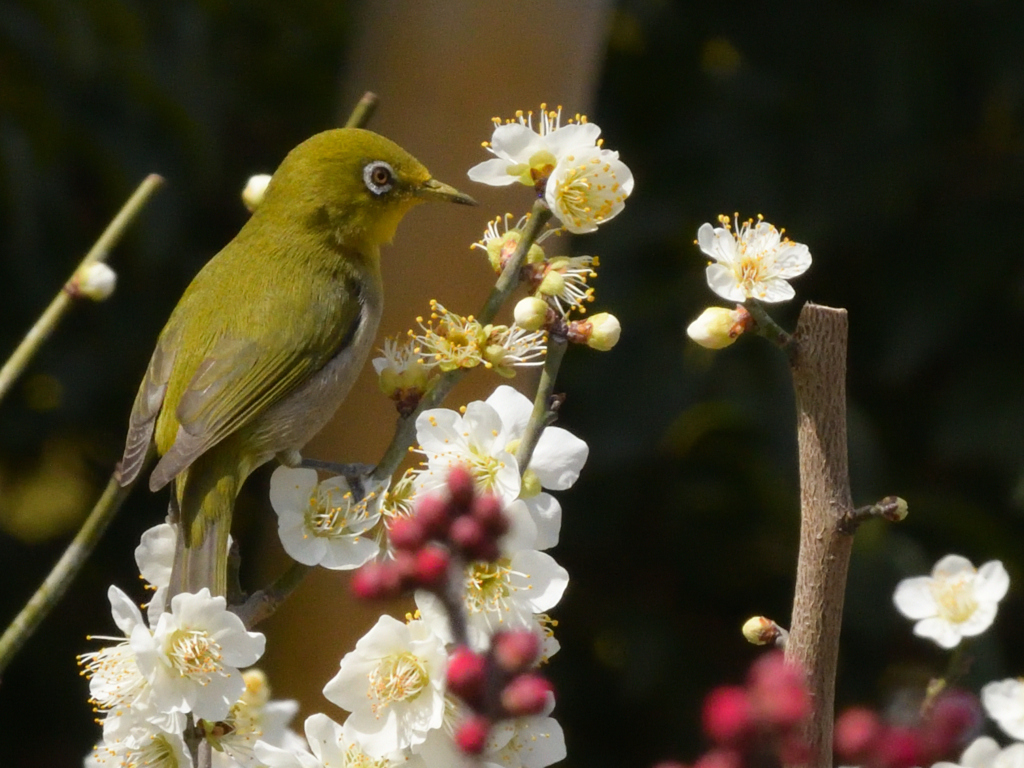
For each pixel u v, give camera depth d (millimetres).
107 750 4410
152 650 4109
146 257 10477
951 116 11141
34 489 11812
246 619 4594
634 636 11031
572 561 11500
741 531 11258
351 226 7359
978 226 10969
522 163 4648
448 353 4656
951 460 10766
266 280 7230
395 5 7523
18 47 10242
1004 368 10797
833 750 3908
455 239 7438
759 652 11000
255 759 4504
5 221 10523
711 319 4129
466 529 3424
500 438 4398
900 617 10055
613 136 11664
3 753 11508
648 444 10477
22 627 4977
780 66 11461
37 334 5637
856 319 11242
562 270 4668
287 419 6996
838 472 3932
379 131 7688
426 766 4227
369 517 4688
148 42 10633
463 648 3414
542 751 4297
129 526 11633
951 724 3445
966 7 11164
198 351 6973
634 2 11750
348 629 6754
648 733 11117
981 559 10562
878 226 11078
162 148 10797
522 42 7387
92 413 11148
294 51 12031
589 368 10758
